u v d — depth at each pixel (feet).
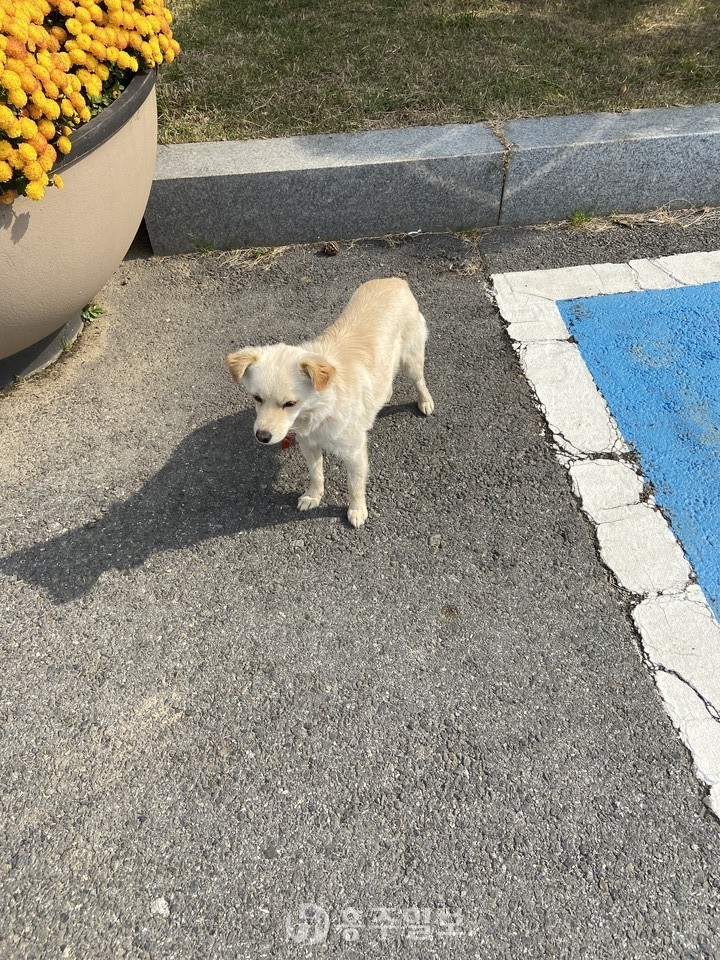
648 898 3.50
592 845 3.61
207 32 7.17
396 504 4.75
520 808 3.71
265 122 6.28
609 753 3.84
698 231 6.23
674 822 3.66
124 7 4.58
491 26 7.27
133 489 4.80
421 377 5.01
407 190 6.02
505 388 5.26
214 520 4.69
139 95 4.68
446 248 6.18
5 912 3.49
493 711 3.97
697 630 4.18
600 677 4.05
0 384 5.25
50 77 4.02
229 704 4.01
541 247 6.16
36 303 4.60
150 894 3.53
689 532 4.52
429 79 6.66
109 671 4.12
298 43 7.06
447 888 3.53
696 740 3.86
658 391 5.17
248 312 5.75
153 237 6.02
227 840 3.65
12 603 4.34
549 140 6.00
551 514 4.65
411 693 4.03
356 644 4.19
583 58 6.91
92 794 3.77
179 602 4.36
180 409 5.19
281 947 3.42
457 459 4.94
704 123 6.12
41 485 4.80
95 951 3.41
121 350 5.51
